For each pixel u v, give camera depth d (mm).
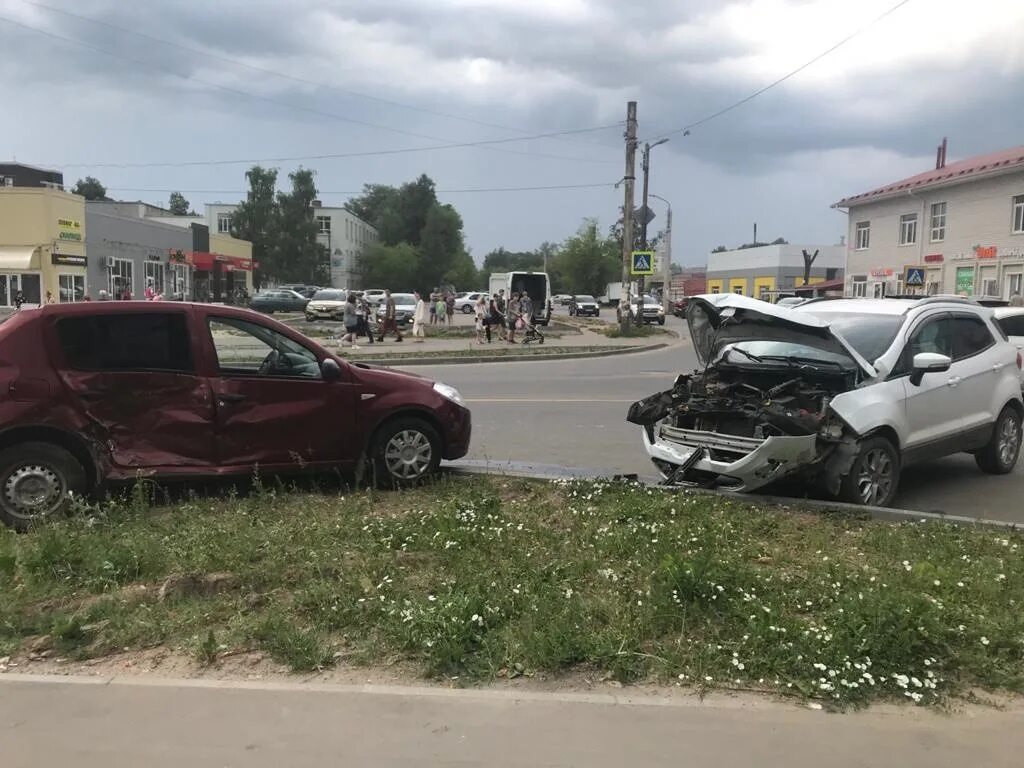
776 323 6691
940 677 3482
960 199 34594
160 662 3625
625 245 32375
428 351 24062
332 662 3607
